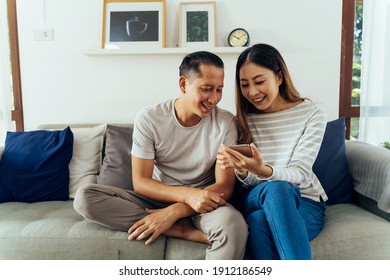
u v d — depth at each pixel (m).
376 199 1.28
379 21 1.95
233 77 2.04
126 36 2.04
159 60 2.06
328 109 2.06
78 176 1.66
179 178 1.33
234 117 1.35
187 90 1.18
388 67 1.97
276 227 0.99
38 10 2.07
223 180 1.24
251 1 2.01
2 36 2.04
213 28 2.01
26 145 1.64
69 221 1.25
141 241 1.13
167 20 2.05
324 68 2.04
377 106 2.01
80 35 2.08
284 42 2.03
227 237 1.03
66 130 1.68
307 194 1.24
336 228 1.16
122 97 2.11
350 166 1.50
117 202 1.17
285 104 1.34
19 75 2.15
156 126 1.28
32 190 1.56
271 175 1.09
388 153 1.35
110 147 1.66
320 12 2.00
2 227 1.21
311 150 1.22
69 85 2.11
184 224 1.21
